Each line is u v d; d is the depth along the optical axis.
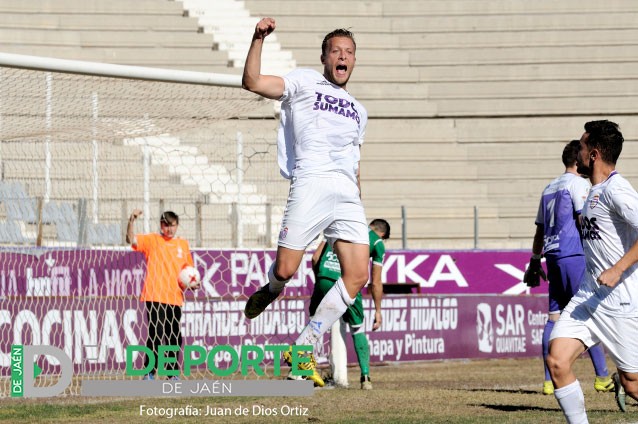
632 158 45.19
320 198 11.56
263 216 31.08
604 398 16.88
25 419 14.59
